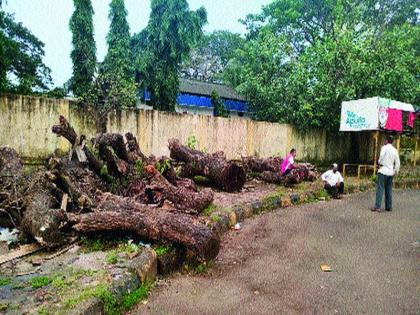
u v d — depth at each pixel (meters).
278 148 15.05
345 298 4.37
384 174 9.32
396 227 7.78
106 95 12.14
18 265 4.44
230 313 3.94
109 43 17.08
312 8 25.38
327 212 9.16
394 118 13.99
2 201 6.51
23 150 9.48
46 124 9.80
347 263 5.60
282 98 17.58
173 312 3.89
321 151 16.73
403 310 4.08
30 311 3.20
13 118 9.30
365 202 10.69
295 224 7.88
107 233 5.41
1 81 9.98
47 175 6.49
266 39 19.19
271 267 5.38
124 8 17.14
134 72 17.91
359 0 23.39
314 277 5.02
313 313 3.98
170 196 7.17
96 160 8.28
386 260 5.75
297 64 16.56
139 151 9.68
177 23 17.30
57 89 15.56
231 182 9.98
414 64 16.42
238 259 5.70
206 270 5.23
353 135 17.83
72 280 3.93
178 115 12.09
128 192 7.92
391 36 16.22
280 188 11.24
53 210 5.34
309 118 15.65
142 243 5.25
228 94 26.47
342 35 15.91
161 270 4.90
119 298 3.77
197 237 5.20
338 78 15.59
